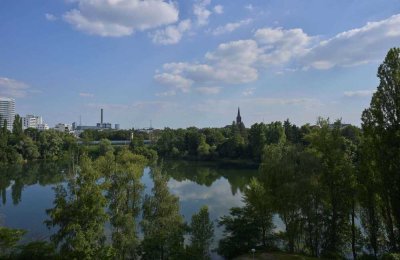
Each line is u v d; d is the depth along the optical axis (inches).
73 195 1315.2
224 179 4303.6
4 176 4544.8
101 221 1302.9
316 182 1596.9
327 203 1628.9
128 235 1620.3
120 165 1963.6
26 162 6136.8
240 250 1680.6
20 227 2285.9
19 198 3230.8
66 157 6387.8
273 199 1646.2
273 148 1860.2
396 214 1387.8
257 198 1733.5
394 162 1382.9
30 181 4168.3
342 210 1594.5
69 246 1254.9
